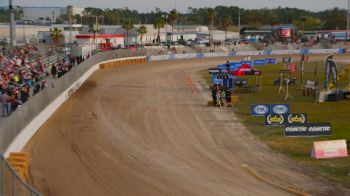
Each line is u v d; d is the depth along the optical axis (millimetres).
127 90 54062
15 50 56688
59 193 21172
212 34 144125
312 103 45719
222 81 52656
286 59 78188
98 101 46000
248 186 22500
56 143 29734
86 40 104750
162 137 32156
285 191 21875
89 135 32219
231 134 33125
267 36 143375
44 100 35656
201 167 25500
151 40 132250
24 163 23672
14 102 30781
